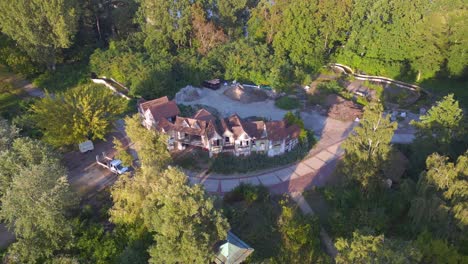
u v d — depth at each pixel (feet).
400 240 120.47
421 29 273.75
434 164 146.10
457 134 177.06
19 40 268.00
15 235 151.53
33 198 136.05
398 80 288.71
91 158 204.03
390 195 166.09
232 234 146.61
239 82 279.08
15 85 275.59
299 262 139.95
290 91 270.26
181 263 121.70
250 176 191.93
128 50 291.38
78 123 198.39
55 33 267.18
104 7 329.11
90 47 317.83
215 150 198.18
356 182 165.07
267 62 280.72
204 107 239.50
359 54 303.89
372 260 106.52
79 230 150.20
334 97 258.57
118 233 147.43
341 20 294.05
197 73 272.10
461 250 138.51
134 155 204.85
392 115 244.22
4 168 154.10
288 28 294.46
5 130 170.91
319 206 172.86
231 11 333.62
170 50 305.12
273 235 154.61
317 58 293.64
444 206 135.64
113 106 213.25
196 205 117.19
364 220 152.05
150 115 213.05
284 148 203.51
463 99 258.57
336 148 212.84
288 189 183.21
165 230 116.78
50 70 287.89
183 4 294.66
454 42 269.85
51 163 157.89
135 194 141.79
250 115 238.48
